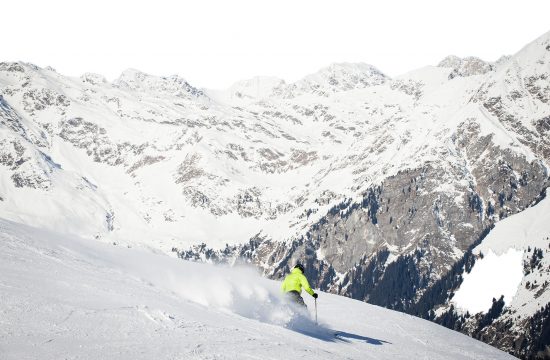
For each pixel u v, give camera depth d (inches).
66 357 336.2
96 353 354.3
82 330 394.9
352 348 643.5
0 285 441.7
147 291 599.5
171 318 489.7
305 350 497.7
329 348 581.6
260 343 474.0
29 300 424.8
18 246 634.2
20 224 852.0
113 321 433.4
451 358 816.3
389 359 650.2
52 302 437.4
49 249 682.8
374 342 751.1
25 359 318.7
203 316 544.1
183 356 382.3
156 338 416.5
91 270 628.4
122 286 582.2
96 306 460.8
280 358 435.5
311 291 701.3
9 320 376.2
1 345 332.5
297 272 705.0
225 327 514.3
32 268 538.3
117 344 382.3
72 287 507.2
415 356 734.5
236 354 416.8
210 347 421.1
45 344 350.6
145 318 464.8
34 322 385.4
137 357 361.4
